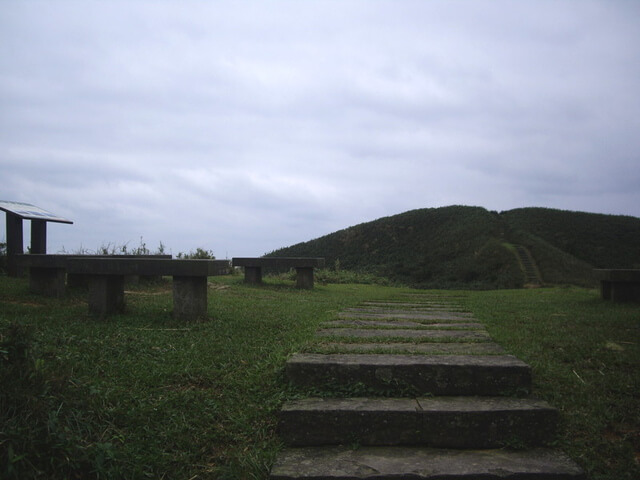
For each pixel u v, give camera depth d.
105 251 11.27
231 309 7.54
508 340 5.68
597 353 5.14
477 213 56.06
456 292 16.94
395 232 55.09
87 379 3.92
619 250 42.19
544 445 3.49
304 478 3.00
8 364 3.37
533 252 40.47
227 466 3.19
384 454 3.36
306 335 5.53
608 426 3.66
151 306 7.28
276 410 3.75
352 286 17.73
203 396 3.89
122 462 3.07
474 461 3.23
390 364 4.02
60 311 6.54
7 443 2.80
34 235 9.98
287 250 58.62
